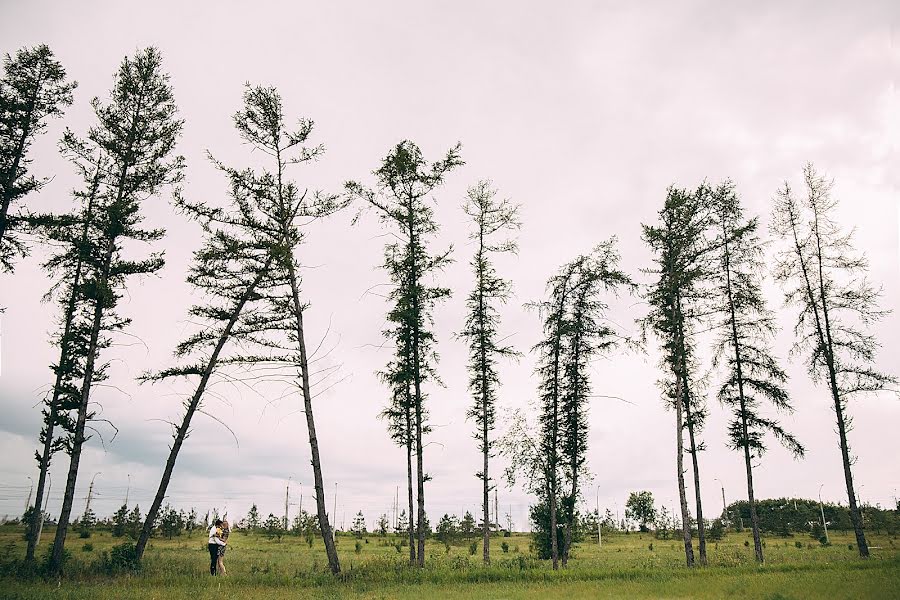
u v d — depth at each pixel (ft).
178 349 77.92
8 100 76.43
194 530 221.25
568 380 100.53
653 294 90.33
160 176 80.02
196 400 79.10
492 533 234.17
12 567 67.00
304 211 81.61
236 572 74.13
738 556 112.16
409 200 86.99
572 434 100.48
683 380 92.38
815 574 61.52
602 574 69.77
